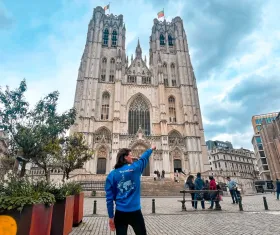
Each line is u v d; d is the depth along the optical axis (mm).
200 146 54625
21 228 5059
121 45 66375
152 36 73938
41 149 19516
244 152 119625
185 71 65562
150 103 60188
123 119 56625
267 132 76188
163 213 13867
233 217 11688
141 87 62250
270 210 14094
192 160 52562
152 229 8961
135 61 67250
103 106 58156
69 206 8133
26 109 20391
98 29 67125
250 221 10219
